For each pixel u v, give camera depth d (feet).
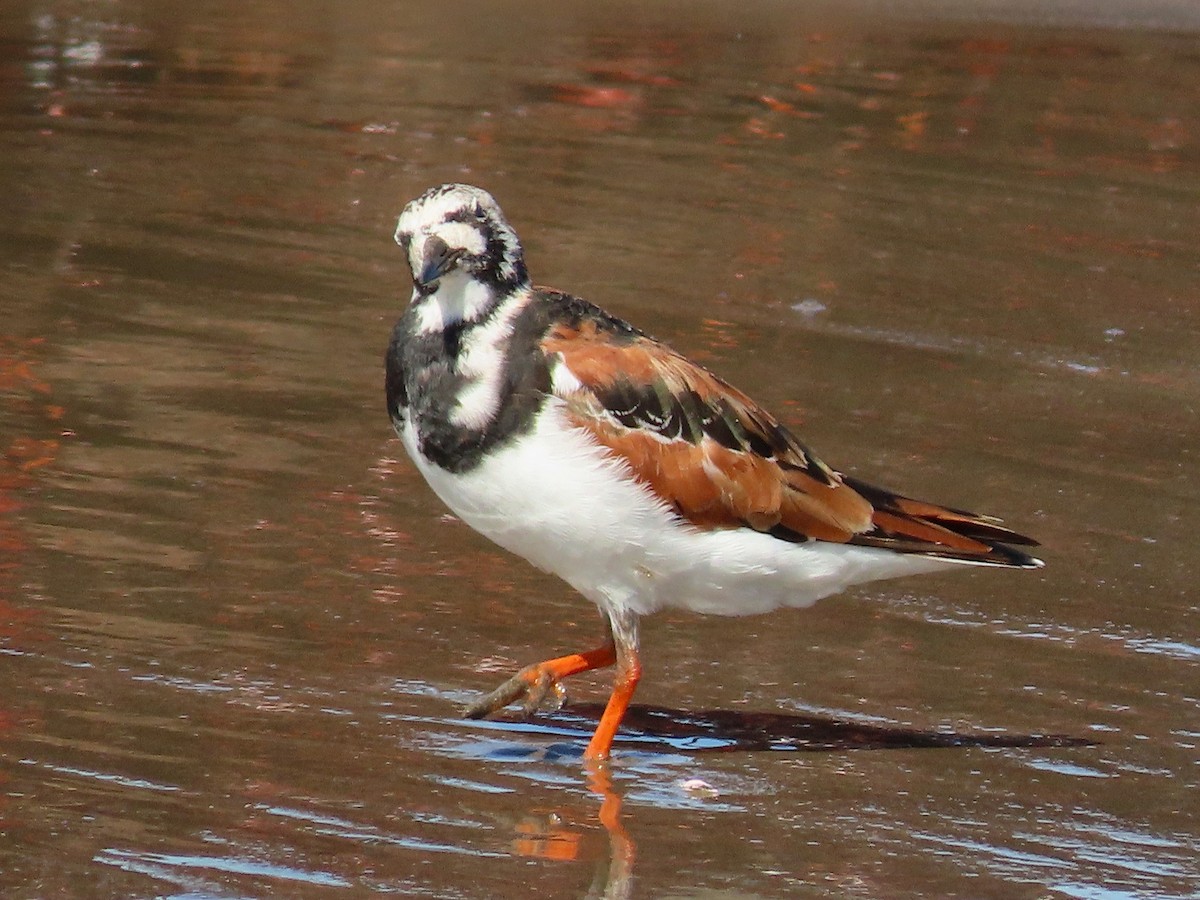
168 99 76.38
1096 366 54.29
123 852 27.09
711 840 29.09
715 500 31.55
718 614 33.45
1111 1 107.86
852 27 98.63
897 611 38.42
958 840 29.50
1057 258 64.18
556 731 32.91
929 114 82.69
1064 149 78.69
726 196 68.18
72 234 59.00
